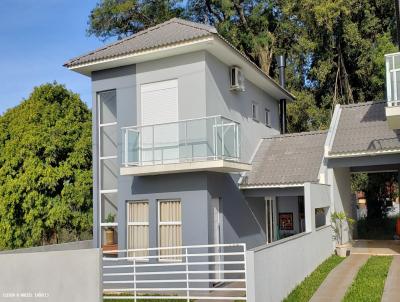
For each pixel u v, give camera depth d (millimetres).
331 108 29266
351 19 28250
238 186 15797
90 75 16031
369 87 29141
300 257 12016
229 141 13430
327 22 26766
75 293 9062
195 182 13492
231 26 30844
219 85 15000
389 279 11664
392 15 27500
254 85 18719
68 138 20562
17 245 19453
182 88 14203
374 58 26406
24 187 19344
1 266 9516
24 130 20188
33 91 21172
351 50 28609
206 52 14102
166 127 13828
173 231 13852
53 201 19797
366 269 13070
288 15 29672
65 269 9164
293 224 20422
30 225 19484
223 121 13195
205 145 12977
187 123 13383
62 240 20016
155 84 14633
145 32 16109
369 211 27203
